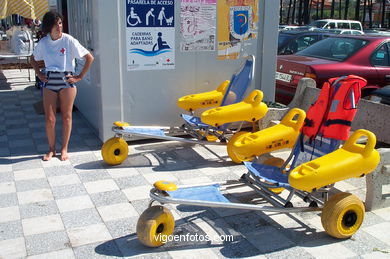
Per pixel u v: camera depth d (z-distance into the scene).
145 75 5.84
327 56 7.48
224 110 4.94
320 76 6.68
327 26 23.81
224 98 5.64
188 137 6.32
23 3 8.66
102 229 3.69
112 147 5.05
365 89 7.02
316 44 8.05
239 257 3.31
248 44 6.32
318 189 3.62
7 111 7.82
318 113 3.99
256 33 6.32
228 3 6.05
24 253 3.32
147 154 5.57
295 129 4.23
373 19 45.88
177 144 6.00
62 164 5.18
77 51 5.12
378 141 5.43
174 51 5.91
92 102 6.62
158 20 5.72
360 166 3.38
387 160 3.98
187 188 3.60
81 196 4.31
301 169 3.32
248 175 4.03
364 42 7.25
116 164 5.17
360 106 5.61
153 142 6.07
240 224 3.83
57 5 8.93
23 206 4.08
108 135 5.85
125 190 4.46
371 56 7.09
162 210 3.37
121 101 5.79
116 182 4.66
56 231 3.64
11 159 5.35
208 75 6.21
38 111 7.63
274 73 6.57
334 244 3.51
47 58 5.12
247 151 4.09
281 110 5.95
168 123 6.17
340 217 3.44
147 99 5.93
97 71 5.76
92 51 6.18
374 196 4.04
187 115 5.88
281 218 3.94
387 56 7.25
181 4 5.79
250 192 4.49
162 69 5.91
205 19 5.98
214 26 6.05
